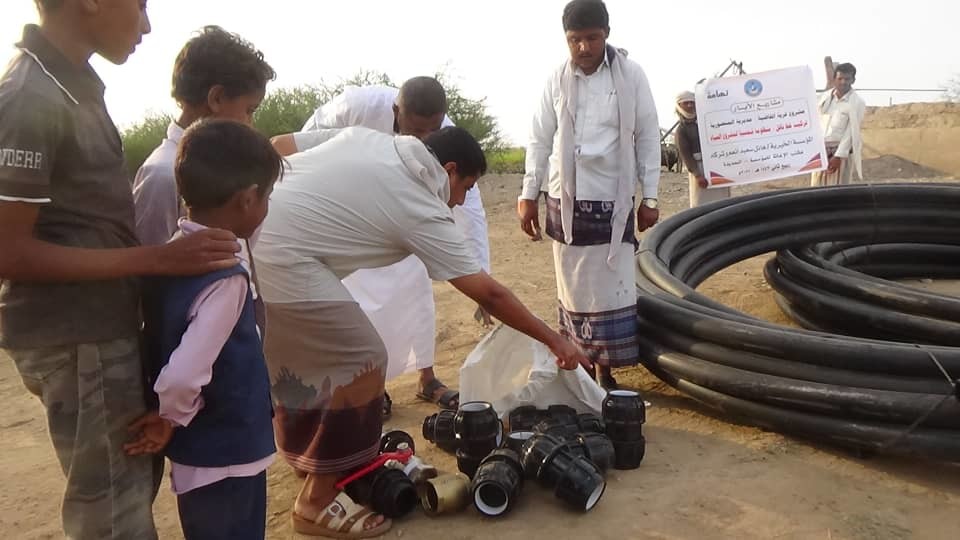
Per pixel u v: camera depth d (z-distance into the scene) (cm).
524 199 466
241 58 277
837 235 653
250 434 240
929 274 740
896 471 351
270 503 346
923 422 338
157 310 231
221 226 233
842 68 910
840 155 917
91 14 209
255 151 230
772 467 357
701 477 350
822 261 612
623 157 427
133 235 234
